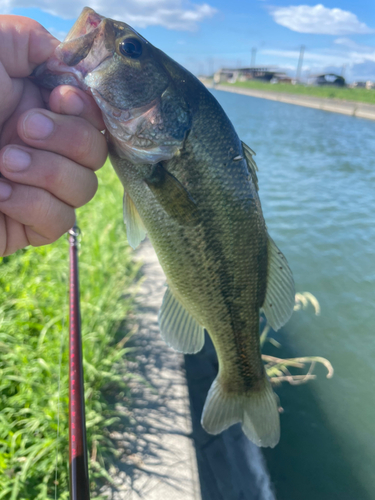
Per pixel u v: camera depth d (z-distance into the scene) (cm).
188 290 24
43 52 18
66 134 17
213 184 22
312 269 79
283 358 53
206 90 22
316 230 99
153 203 22
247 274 25
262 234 24
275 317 26
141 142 21
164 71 21
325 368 52
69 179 17
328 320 63
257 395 29
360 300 69
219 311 25
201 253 23
